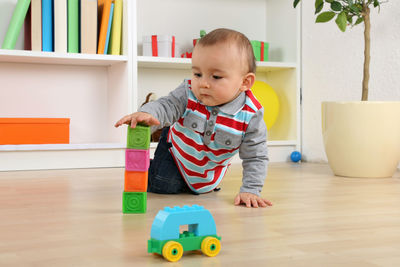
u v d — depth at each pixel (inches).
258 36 105.0
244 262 26.5
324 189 56.2
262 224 36.7
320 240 31.5
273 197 50.3
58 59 81.2
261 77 103.7
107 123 93.5
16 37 77.9
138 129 41.0
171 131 50.7
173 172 52.6
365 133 66.0
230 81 41.9
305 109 94.5
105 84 93.4
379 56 78.9
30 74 88.0
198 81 42.2
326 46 89.1
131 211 41.1
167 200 49.1
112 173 71.7
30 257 27.3
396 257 27.4
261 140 47.2
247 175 47.4
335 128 68.5
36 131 78.3
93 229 34.7
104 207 43.9
